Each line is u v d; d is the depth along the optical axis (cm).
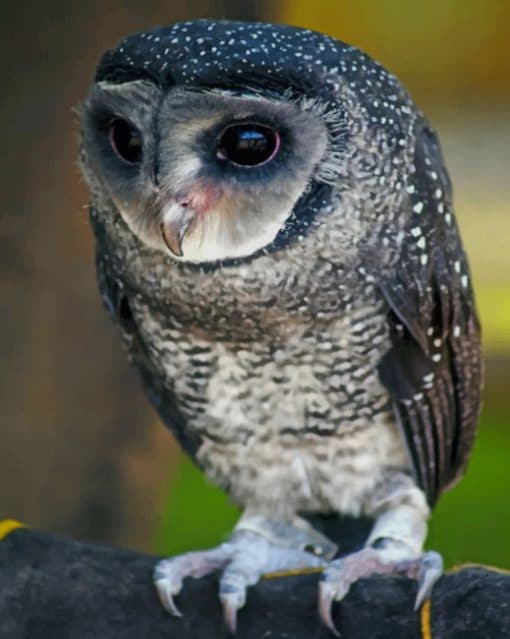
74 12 342
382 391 327
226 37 318
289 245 321
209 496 450
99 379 346
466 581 317
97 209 324
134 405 347
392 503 329
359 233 322
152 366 331
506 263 778
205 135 319
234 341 325
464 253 329
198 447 332
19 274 343
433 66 923
